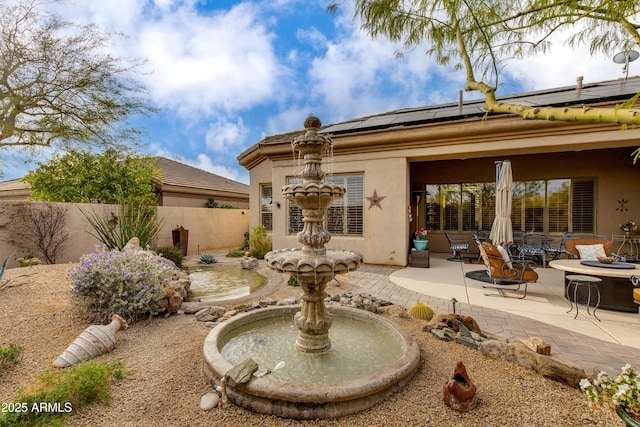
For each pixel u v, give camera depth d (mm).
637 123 1360
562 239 10266
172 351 3697
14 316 4516
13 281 5957
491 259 6652
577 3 2447
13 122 10289
